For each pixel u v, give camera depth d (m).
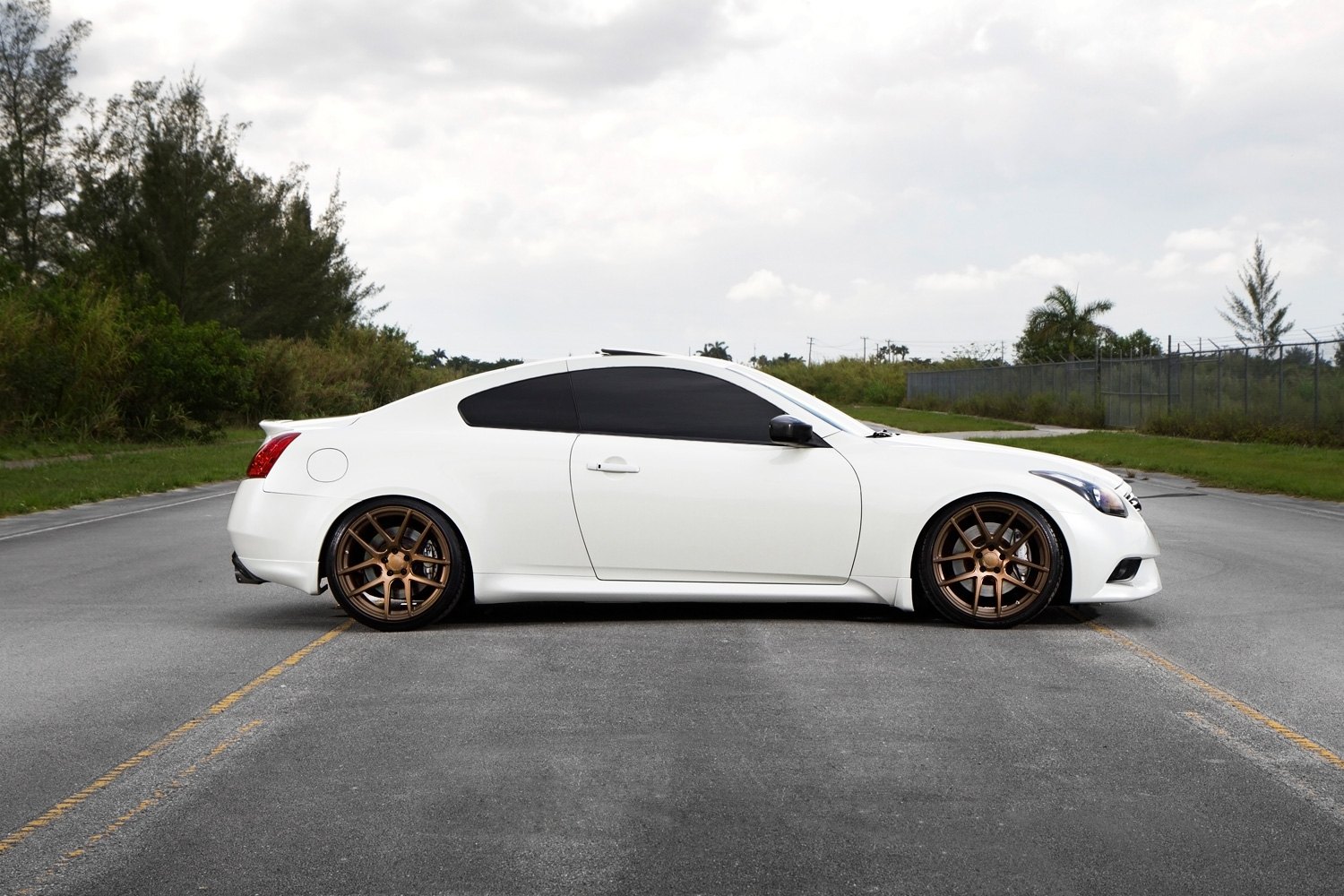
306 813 3.66
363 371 50.66
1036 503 6.47
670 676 5.42
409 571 6.55
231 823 3.57
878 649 6.00
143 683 5.36
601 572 6.56
